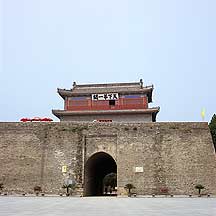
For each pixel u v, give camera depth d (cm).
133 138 3984
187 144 3912
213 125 4950
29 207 1967
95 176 4828
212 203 2431
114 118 6169
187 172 3800
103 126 4059
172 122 4016
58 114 6206
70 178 3875
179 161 3850
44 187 3862
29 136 4078
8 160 3997
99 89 6419
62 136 4050
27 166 3956
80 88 6531
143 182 3803
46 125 4109
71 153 3975
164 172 3819
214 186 3725
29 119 5162
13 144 4056
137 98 6256
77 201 2683
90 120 6212
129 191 3759
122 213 1582
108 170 5984
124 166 3891
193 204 2309
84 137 4041
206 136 3938
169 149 3906
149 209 1847
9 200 2769
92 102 6322
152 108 6056
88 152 4009
